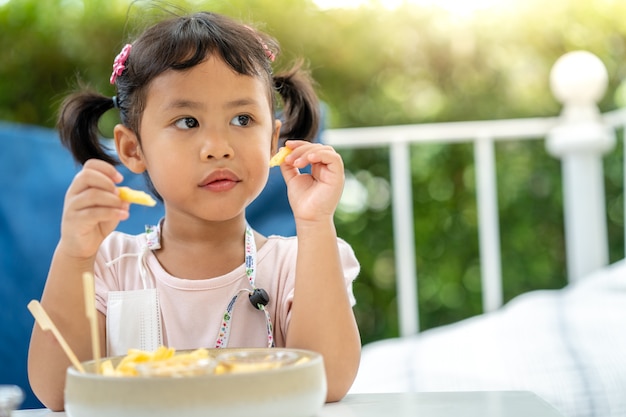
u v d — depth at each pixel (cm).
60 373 99
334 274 100
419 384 157
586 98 264
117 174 95
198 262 117
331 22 368
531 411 82
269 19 358
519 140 374
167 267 118
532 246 375
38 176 198
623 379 147
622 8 376
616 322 173
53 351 99
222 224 117
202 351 79
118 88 122
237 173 109
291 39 364
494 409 84
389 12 373
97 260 119
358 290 372
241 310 114
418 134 251
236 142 109
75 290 99
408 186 251
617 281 208
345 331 98
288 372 71
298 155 102
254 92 112
